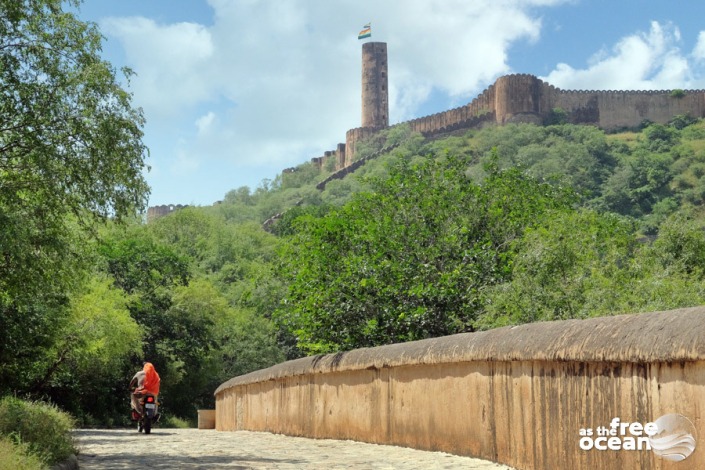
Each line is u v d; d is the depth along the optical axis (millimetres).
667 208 174875
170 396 58469
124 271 53875
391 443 14359
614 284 17734
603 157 198375
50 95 15617
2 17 15773
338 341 22812
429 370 12906
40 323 25969
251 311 67625
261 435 21109
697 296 16594
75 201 16328
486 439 10984
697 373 6520
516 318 18719
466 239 23344
